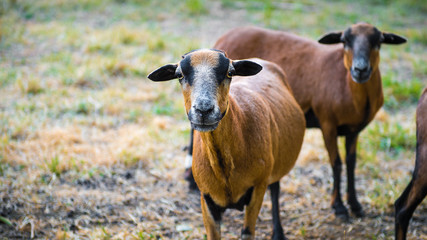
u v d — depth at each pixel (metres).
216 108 2.84
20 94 7.03
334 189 4.78
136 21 11.16
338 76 4.77
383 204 4.85
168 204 4.80
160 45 9.36
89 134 6.10
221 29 11.02
